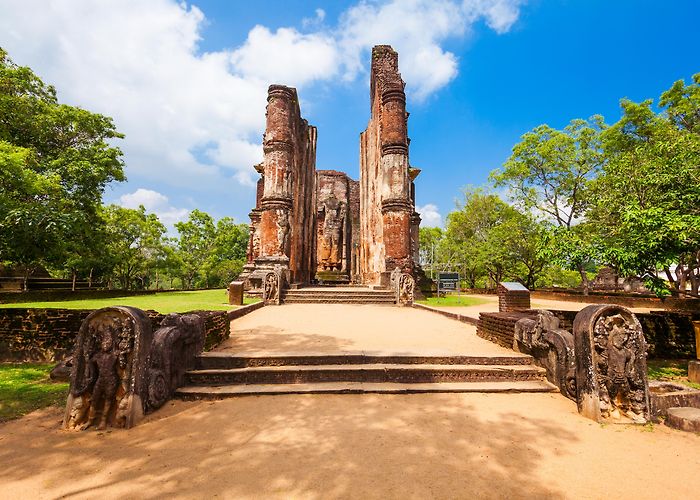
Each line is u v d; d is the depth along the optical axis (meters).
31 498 3.02
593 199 8.63
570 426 4.62
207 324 7.04
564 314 8.96
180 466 3.54
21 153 9.58
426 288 27.34
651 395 5.08
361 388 5.76
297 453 3.80
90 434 4.28
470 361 6.66
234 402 5.30
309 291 18.97
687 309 13.28
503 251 28.45
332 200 36.16
